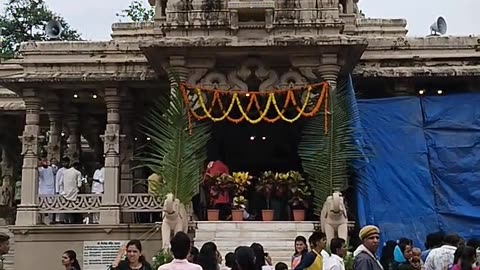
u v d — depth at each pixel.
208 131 20.47
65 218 22.48
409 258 12.30
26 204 21.03
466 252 9.16
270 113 21.70
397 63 22.53
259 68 19.92
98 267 20.53
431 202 20.05
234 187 19.86
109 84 22.28
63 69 22.69
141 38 26.45
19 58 27.12
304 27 19.80
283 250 18.14
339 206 17.14
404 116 20.64
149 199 21.03
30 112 22.12
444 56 22.62
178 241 7.71
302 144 18.88
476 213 20.06
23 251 20.84
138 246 9.64
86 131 27.59
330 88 19.23
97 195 21.12
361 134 19.02
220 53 19.64
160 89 23.22
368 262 8.65
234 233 18.66
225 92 19.66
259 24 19.86
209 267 10.12
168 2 20.23
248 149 24.78
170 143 17.75
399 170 20.17
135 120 24.50
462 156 20.52
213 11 20.00
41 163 22.14
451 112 20.80
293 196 19.72
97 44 23.58
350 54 19.77
